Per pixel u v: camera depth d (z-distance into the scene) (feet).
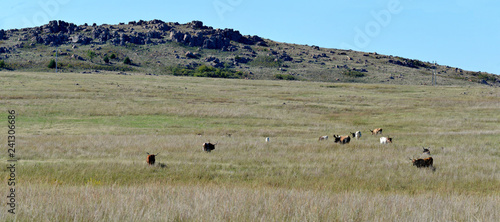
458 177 58.75
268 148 86.69
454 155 81.56
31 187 36.88
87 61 517.96
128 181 53.47
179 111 174.29
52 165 59.67
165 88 267.59
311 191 42.11
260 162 69.41
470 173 61.05
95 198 30.89
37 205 27.35
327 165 66.85
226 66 597.11
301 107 203.41
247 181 55.67
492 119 166.30
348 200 34.50
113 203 28.50
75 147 81.92
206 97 232.53
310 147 88.58
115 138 101.86
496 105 214.48
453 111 194.29
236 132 129.29
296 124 155.63
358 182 55.31
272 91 280.31
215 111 176.76
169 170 60.13
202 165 64.39
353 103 229.45
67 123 142.41
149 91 245.45
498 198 40.29
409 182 56.18
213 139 104.42
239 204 30.12
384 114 187.11
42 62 484.33
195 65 582.76
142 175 56.90
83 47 626.23
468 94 283.59
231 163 67.92
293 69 613.93
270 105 206.39
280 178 57.26
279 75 541.34
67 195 33.37
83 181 52.01
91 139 97.96
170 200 31.94
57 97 200.64
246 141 100.32
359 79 560.61
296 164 67.56
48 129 127.65
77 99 197.47
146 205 29.22
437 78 604.49
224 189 41.06
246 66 620.90
